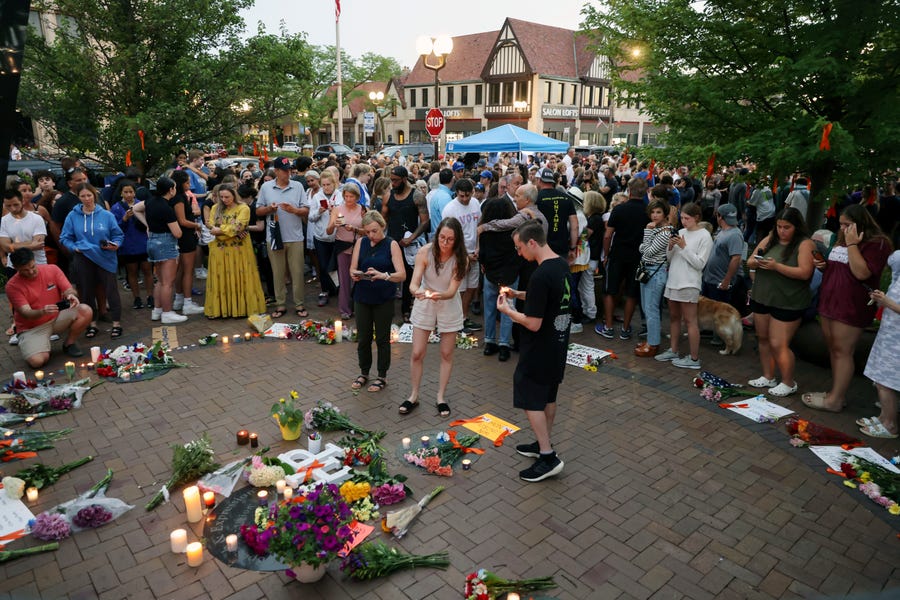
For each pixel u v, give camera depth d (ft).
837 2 17.81
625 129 164.35
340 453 15.74
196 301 31.35
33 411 18.20
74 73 35.94
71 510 13.16
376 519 13.39
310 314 29.01
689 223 21.30
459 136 162.30
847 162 19.66
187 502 13.00
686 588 11.37
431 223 27.37
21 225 24.94
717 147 21.68
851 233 17.11
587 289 27.53
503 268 22.18
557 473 14.99
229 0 39.24
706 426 17.97
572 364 22.84
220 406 18.89
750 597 11.16
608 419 18.37
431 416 18.37
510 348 23.97
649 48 25.39
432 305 17.89
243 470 14.94
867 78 19.08
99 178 37.32
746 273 32.32
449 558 12.11
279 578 11.55
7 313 28.78
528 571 11.75
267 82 40.93
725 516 13.64
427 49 41.47
